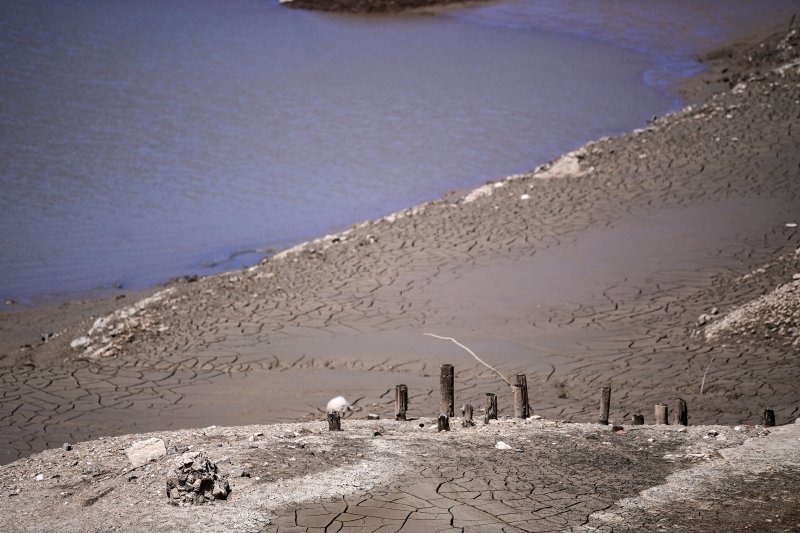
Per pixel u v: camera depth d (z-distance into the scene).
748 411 27.67
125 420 29.84
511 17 133.62
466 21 133.50
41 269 51.41
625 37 117.94
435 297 41.12
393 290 42.34
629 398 29.88
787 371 30.78
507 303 39.84
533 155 73.81
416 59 112.94
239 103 93.06
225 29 130.38
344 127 84.06
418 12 140.88
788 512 16.62
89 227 58.47
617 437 21.78
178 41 122.50
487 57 112.56
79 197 64.50
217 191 66.25
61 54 112.75
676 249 44.09
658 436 21.78
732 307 37.00
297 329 38.38
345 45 121.38
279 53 116.88
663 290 39.88
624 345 34.91
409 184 67.12
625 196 52.16
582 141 77.31
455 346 35.72
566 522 16.23
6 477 20.33
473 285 42.19
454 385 32.00
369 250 48.09
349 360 34.88
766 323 34.34
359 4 141.75
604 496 17.55
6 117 85.44
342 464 19.14
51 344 39.12
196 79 103.19
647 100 89.88
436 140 79.19
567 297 40.06
